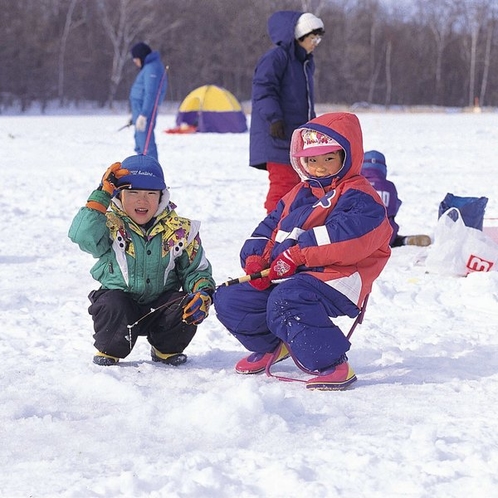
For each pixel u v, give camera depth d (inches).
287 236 181.3
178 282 195.8
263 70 312.2
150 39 2847.0
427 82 3294.8
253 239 188.7
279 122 309.1
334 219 173.0
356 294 175.3
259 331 182.1
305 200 185.6
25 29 2647.6
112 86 2711.6
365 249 171.6
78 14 2795.3
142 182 187.0
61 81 2684.5
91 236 184.1
